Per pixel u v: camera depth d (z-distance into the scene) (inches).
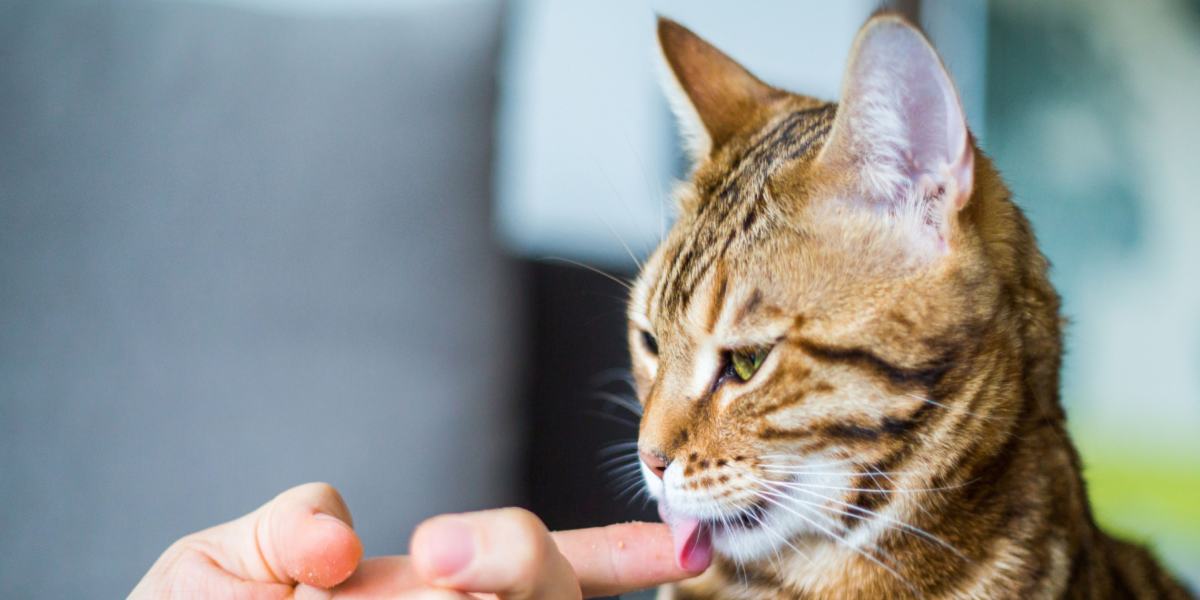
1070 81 49.0
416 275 24.8
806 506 18.8
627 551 18.1
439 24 25.2
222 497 23.9
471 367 24.9
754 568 19.7
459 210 25.0
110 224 24.1
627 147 32.8
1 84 24.2
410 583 16.7
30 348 23.7
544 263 28.0
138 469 23.8
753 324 18.7
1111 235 48.3
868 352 18.3
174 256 24.2
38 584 23.3
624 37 33.6
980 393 18.6
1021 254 19.4
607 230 30.3
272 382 24.2
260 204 24.4
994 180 19.5
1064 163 48.6
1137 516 43.1
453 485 24.7
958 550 18.8
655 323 20.0
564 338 28.0
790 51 37.4
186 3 25.0
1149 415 46.5
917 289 18.4
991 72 48.5
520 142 31.6
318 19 25.2
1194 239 48.5
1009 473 18.9
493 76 25.4
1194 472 44.7
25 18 24.5
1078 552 19.2
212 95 24.5
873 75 18.5
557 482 27.6
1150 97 49.9
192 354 24.0
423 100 24.9
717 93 22.2
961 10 47.3
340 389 24.4
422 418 24.6
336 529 16.5
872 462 18.5
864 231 18.7
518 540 15.6
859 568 19.0
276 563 17.0
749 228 19.2
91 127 24.3
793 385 18.5
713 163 21.2
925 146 18.5
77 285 23.9
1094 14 49.2
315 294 24.5
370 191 24.7
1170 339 47.3
